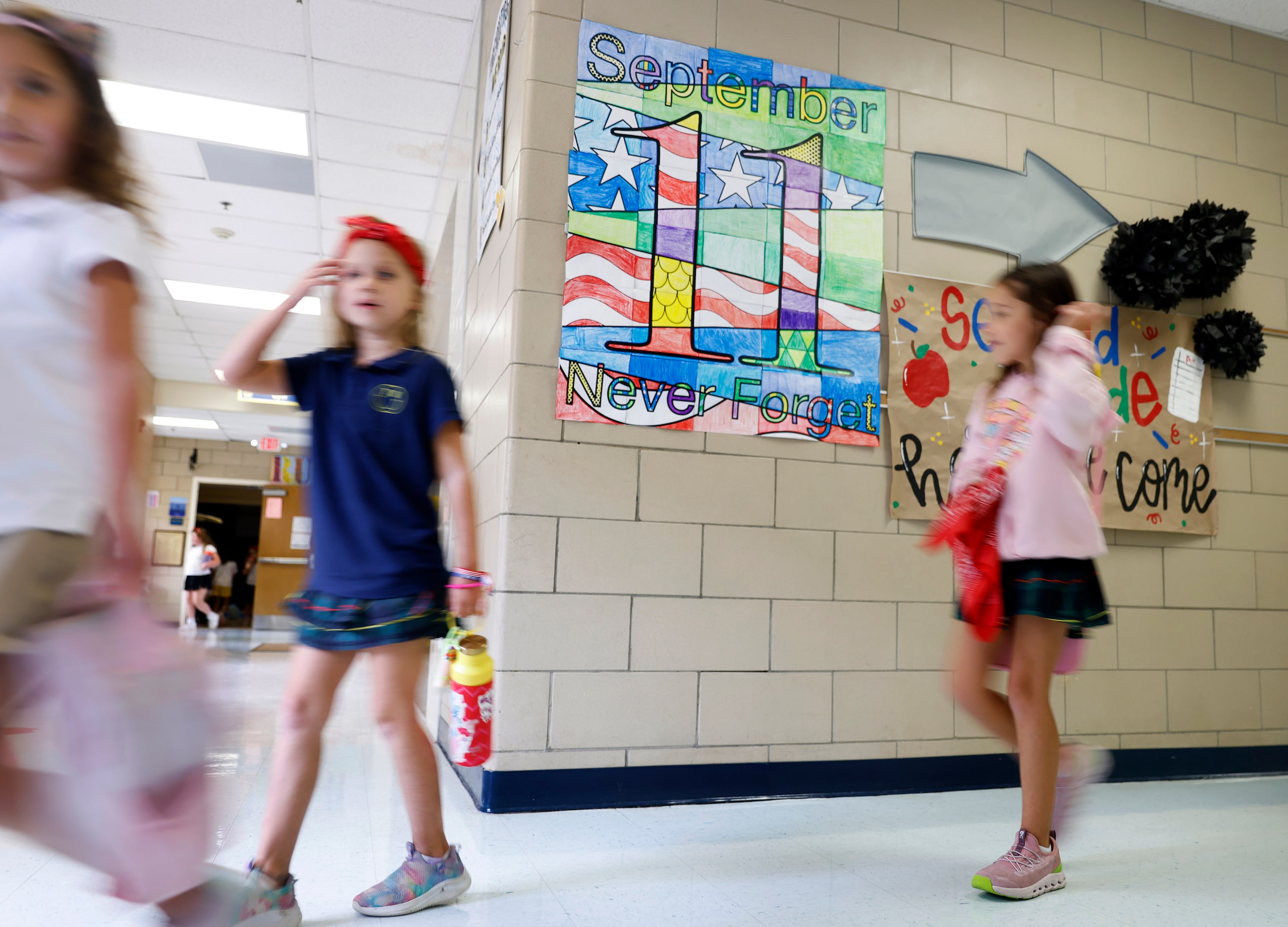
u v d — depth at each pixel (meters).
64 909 1.56
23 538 0.74
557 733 2.50
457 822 2.30
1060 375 1.76
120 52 4.00
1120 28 3.54
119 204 0.91
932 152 3.18
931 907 1.72
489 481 2.90
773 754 2.71
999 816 2.51
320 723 1.49
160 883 0.75
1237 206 3.65
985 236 3.21
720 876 1.89
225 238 6.16
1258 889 1.87
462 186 4.20
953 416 3.07
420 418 1.51
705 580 2.70
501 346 2.81
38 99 0.85
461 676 1.82
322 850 1.97
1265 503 3.49
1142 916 1.69
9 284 0.80
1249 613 3.39
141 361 0.87
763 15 3.00
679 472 2.72
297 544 11.39
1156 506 3.30
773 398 2.85
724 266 2.85
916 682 2.89
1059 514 1.79
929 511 2.99
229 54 4.01
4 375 0.77
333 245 6.27
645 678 2.60
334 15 3.74
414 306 1.58
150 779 0.74
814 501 2.86
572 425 2.62
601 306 2.69
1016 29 3.37
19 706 0.74
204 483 13.11
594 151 2.74
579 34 2.76
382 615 1.47
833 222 3.01
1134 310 3.40
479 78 3.70
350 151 4.92
